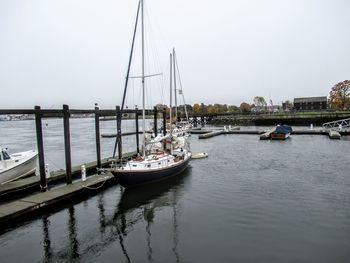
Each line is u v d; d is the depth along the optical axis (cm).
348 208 1758
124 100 2864
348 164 3047
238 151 4147
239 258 1226
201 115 10575
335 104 11275
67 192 1936
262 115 10581
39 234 1506
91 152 4509
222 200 1958
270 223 1564
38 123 1983
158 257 1266
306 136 5847
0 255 1305
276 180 2439
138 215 1753
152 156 2512
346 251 1264
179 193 2142
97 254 1308
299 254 1245
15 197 1992
